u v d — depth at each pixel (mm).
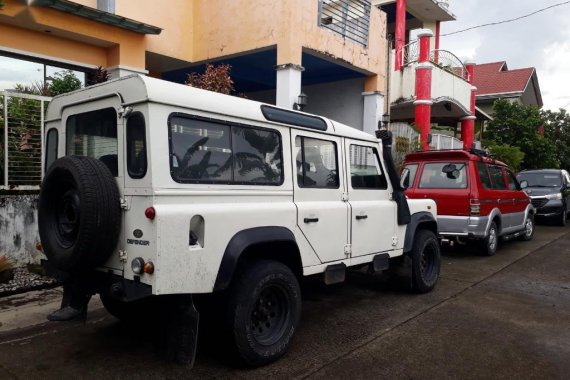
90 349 4367
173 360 3643
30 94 7414
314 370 3957
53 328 4898
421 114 14859
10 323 5004
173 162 3531
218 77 9922
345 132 5133
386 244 5613
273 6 10422
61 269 3670
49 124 4551
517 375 3922
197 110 3707
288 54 10258
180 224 3436
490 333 4887
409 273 6164
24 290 6008
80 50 9719
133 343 4520
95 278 3830
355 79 13859
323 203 4770
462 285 6887
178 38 11602
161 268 3328
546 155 21984
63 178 3699
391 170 5805
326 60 11727
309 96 14891
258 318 4086
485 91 29266
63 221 3852
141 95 3445
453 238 8719
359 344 4535
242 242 3799
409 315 5445
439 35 20391
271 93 16250
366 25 12750
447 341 4645
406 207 5867
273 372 3912
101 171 3551
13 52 8695
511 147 20203
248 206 3973
